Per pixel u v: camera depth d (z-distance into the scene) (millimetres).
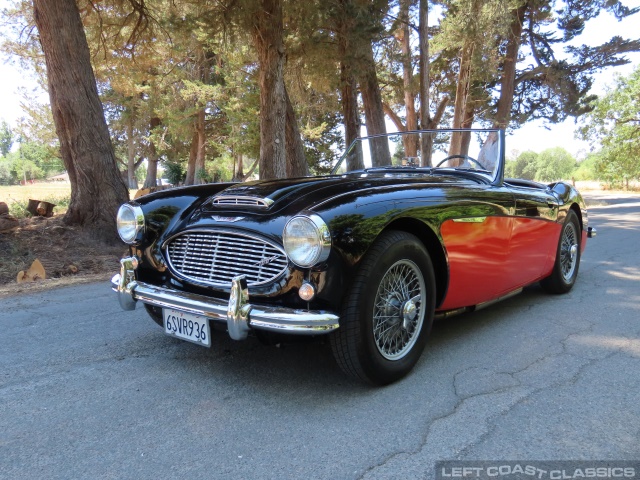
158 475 1933
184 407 2510
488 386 2719
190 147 38562
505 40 21672
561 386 2713
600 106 39406
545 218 4051
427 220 2777
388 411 2436
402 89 21641
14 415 2439
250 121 26312
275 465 1991
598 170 44500
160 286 2844
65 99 7852
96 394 2668
